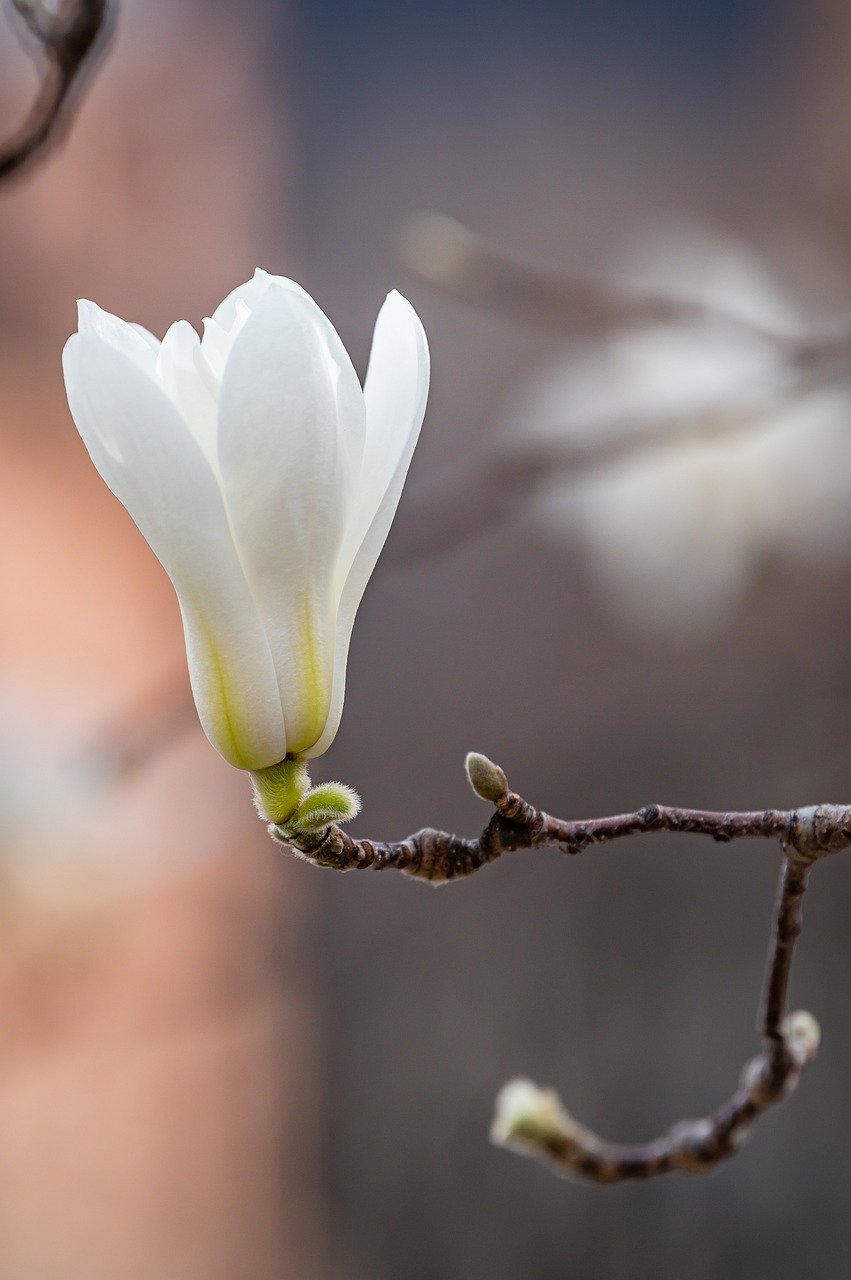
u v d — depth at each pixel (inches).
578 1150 32.9
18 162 32.2
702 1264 74.2
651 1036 76.5
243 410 27.3
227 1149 82.5
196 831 69.6
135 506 27.5
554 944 78.2
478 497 47.1
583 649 81.7
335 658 28.1
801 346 47.7
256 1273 80.1
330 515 27.7
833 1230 72.7
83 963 67.4
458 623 82.7
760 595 77.1
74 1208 80.7
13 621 82.5
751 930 76.1
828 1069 73.5
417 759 81.8
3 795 55.3
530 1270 76.2
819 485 63.9
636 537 67.1
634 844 78.5
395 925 79.5
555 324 50.5
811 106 85.8
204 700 28.0
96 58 33.2
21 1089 78.2
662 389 59.4
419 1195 78.2
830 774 77.5
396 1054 79.3
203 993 78.0
